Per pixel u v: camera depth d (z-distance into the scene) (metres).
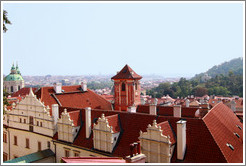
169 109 50.56
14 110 54.78
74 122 43.31
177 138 31.77
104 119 37.56
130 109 45.69
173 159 31.66
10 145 55.72
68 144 42.66
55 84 60.06
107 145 37.34
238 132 40.75
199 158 30.64
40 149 49.19
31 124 51.09
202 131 32.88
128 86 61.78
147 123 37.97
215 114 40.16
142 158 23.16
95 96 67.44
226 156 30.00
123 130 39.12
